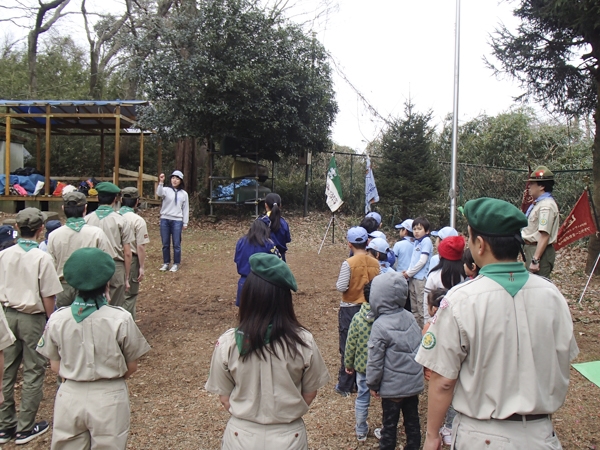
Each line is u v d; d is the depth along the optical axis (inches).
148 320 271.6
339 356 222.4
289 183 657.6
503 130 684.1
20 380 202.1
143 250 235.1
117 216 218.7
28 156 729.6
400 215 579.2
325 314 284.5
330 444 151.7
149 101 528.1
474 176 600.4
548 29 376.8
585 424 159.8
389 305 135.0
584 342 233.3
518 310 77.4
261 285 93.4
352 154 634.2
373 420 167.0
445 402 79.7
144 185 734.5
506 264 80.7
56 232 185.9
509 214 79.8
